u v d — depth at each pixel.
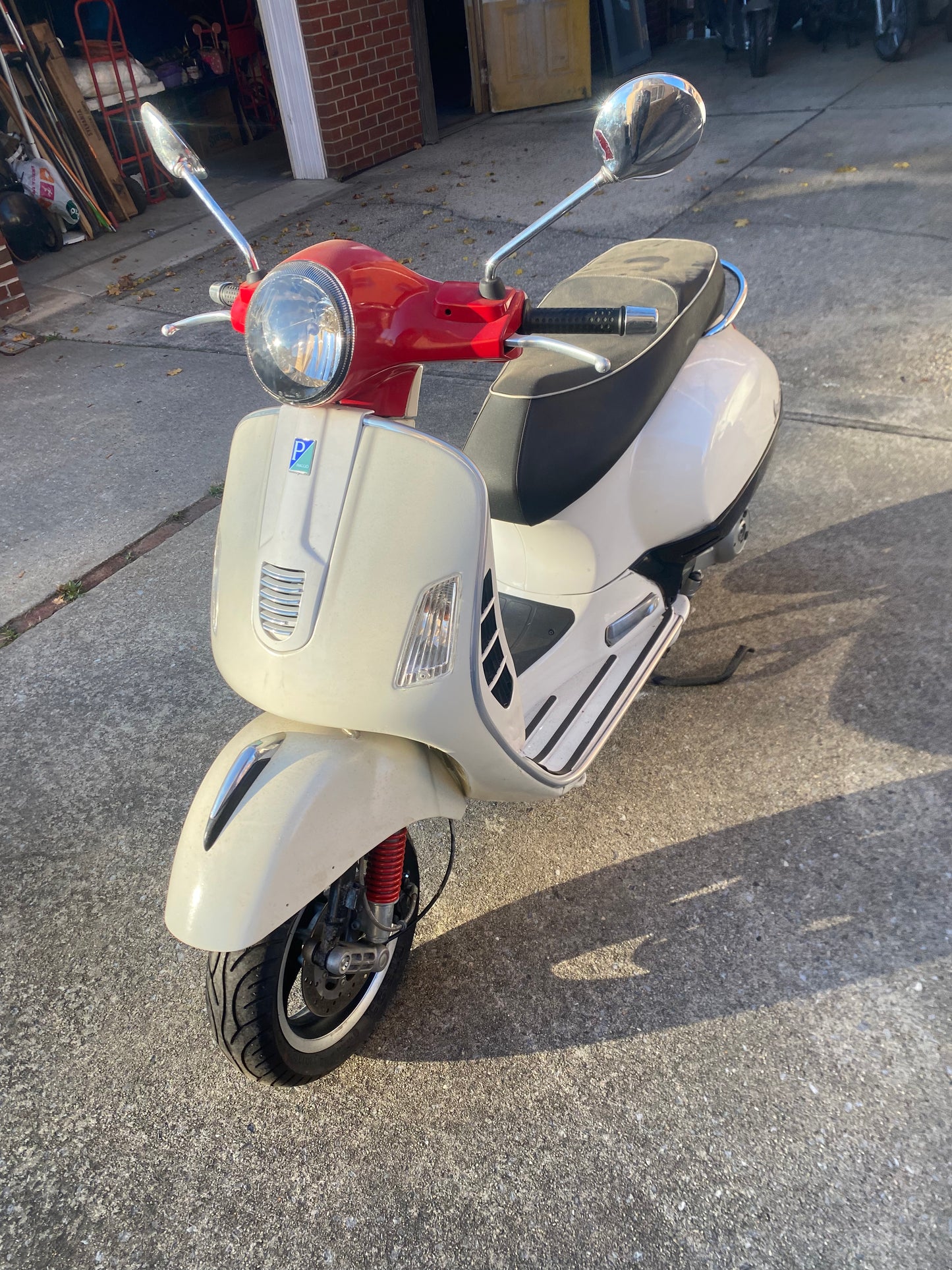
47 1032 2.45
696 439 2.71
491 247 6.67
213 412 5.37
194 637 3.74
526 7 9.31
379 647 1.76
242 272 7.21
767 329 5.01
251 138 10.68
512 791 2.23
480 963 2.46
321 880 1.77
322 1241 1.96
